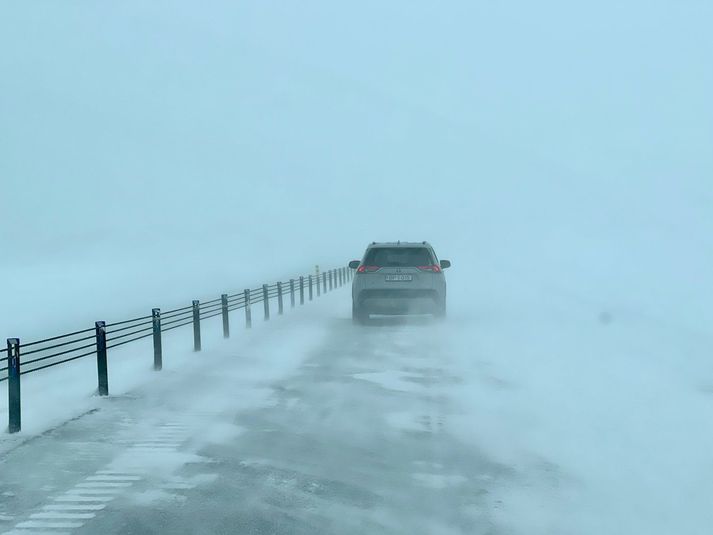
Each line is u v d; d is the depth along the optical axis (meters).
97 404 12.74
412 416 11.52
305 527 6.99
